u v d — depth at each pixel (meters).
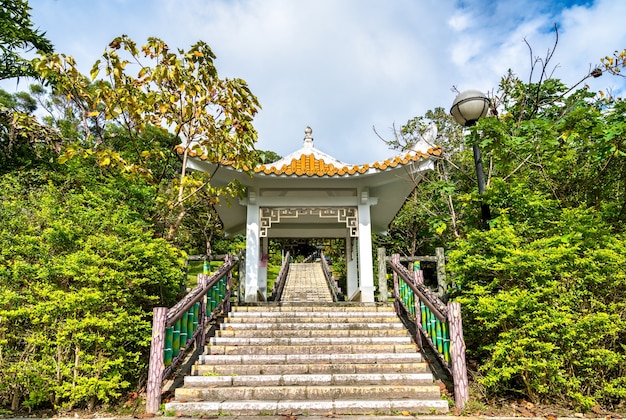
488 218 6.01
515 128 6.13
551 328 4.46
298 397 4.56
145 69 6.26
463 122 6.26
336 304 7.22
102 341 4.59
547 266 4.70
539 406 4.40
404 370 5.15
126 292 5.11
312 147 8.85
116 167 7.04
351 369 5.11
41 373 4.41
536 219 5.76
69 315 4.73
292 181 7.76
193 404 4.29
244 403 4.29
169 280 5.78
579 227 5.26
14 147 9.23
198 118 6.49
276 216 8.02
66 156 6.35
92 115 6.33
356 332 6.04
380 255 7.64
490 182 6.76
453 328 4.52
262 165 7.47
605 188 6.49
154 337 4.44
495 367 4.53
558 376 4.25
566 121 5.73
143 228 6.32
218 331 6.03
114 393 4.44
